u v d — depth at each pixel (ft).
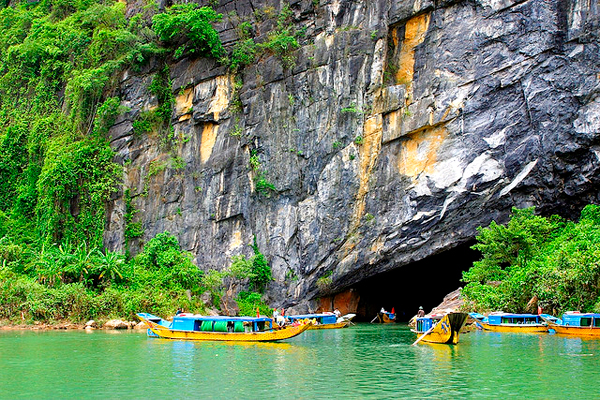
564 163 119.34
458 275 157.17
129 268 127.75
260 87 140.56
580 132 117.19
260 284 136.36
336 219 132.57
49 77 164.04
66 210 139.85
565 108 119.03
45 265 122.01
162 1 153.48
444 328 82.53
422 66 130.62
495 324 101.35
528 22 122.52
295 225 135.74
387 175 130.52
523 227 113.29
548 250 111.14
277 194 137.69
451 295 124.77
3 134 163.22
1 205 157.28
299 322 98.73
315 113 135.95
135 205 142.31
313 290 134.72
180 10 146.61
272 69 140.26
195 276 129.08
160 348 79.51
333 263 133.08
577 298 95.66
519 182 120.57
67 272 123.34
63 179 139.64
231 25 144.87
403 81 133.08
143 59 147.74
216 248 138.21
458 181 123.85
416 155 129.08
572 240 106.52
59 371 60.59
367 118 132.26
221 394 49.44
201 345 83.61
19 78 170.09
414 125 128.47
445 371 59.62
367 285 148.25
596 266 90.22
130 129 145.38
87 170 142.00
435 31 130.31
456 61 127.54
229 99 141.69
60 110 159.22
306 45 140.15
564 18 120.67
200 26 139.23
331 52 136.56
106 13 154.10
